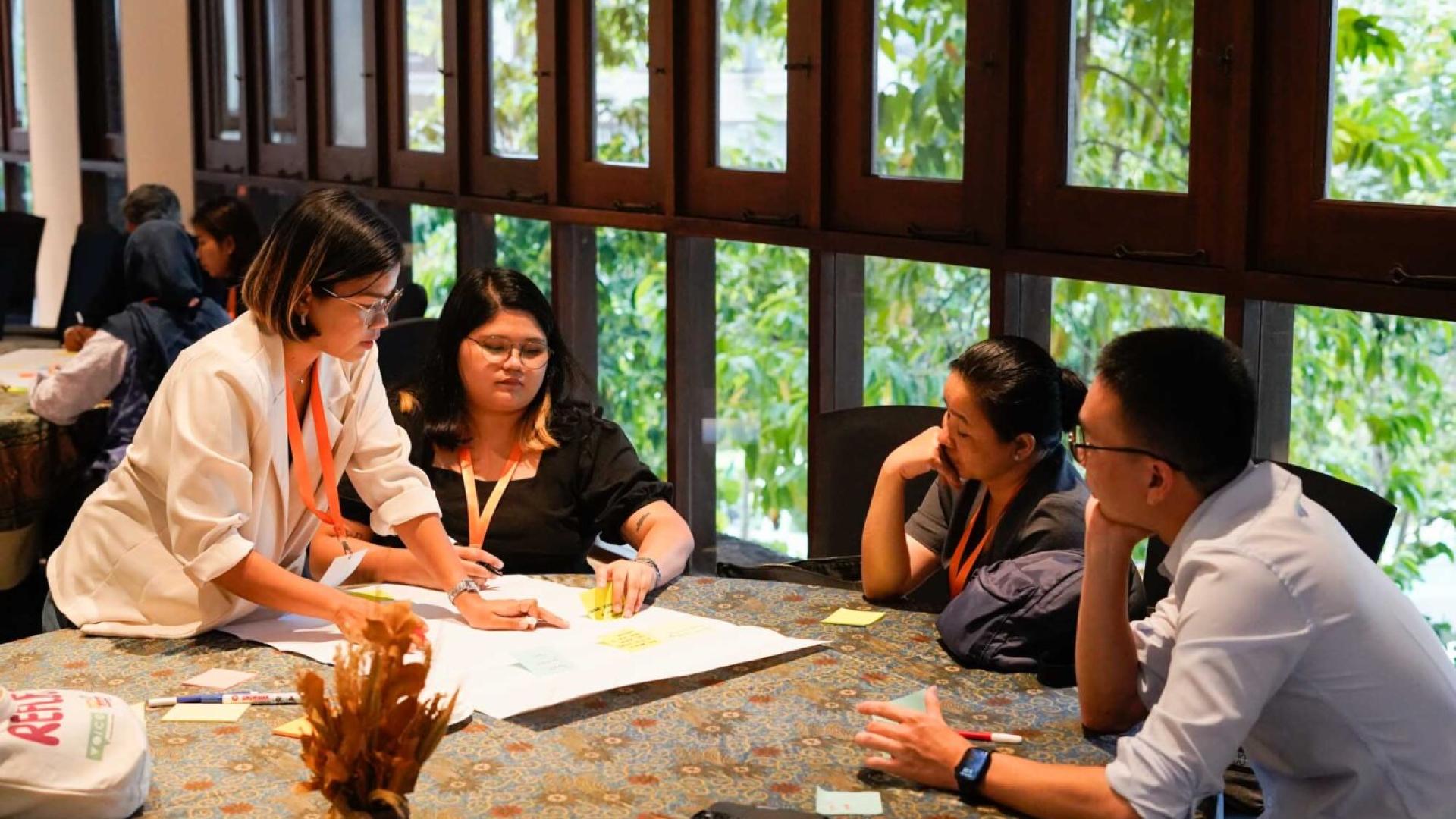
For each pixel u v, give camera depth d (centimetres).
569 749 172
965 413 222
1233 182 277
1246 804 190
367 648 141
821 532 285
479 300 263
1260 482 164
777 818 153
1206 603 158
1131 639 179
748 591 240
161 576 212
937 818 157
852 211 371
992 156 327
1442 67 246
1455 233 244
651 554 246
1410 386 260
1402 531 267
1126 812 154
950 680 198
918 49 348
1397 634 162
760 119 400
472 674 194
